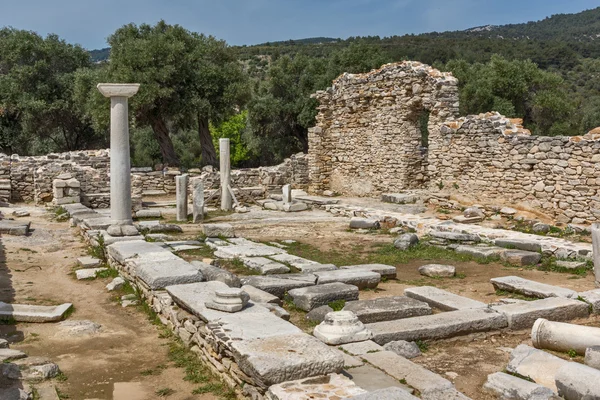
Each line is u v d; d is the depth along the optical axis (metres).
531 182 17.42
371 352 6.24
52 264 12.10
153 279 8.62
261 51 87.69
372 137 24.14
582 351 6.51
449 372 6.32
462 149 19.64
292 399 4.67
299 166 27.42
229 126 45.75
